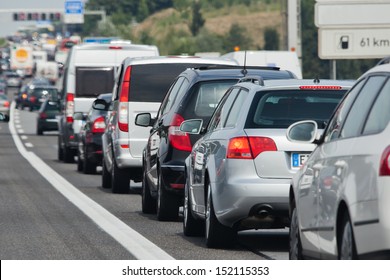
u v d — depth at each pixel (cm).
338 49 6919
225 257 2094
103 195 3559
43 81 16812
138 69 3441
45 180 4281
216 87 2694
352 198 1403
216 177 2184
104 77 5362
